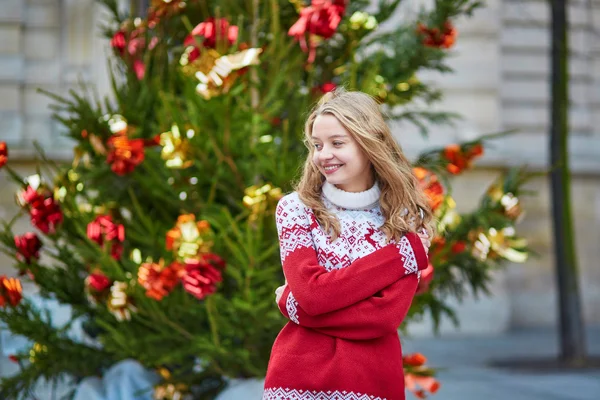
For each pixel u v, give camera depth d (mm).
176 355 4008
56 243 4410
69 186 4316
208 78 3910
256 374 4020
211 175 4133
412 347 12320
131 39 4445
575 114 16234
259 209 3879
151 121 4359
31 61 13617
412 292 2588
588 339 13617
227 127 3961
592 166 16031
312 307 2477
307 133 2693
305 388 2506
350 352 2504
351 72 4270
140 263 4016
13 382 4266
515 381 8852
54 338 4262
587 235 16172
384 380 2523
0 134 13250
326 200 2682
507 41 15633
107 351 4379
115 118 4219
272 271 3836
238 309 3875
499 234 4250
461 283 4625
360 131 2564
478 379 8992
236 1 4434
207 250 3887
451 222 4363
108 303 4051
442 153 4496
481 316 14422
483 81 14617
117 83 4727
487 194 4406
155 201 4316
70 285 4379
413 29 4609
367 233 2602
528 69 15664
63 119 4215
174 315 3984
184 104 4387
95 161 4355
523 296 15648
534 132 15594
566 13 10703
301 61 4270
